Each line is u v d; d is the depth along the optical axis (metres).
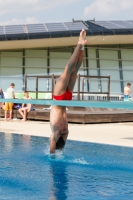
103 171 5.61
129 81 31.75
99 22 32.75
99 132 12.27
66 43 30.17
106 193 4.34
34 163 6.17
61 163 6.20
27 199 4.04
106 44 31.66
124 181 4.96
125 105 4.67
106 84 30.62
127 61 31.86
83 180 4.99
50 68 31.44
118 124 15.84
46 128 13.53
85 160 6.52
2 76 31.25
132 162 6.38
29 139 9.49
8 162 6.26
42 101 5.93
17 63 31.38
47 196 4.16
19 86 31.11
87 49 31.50
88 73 31.27
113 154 7.26
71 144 8.72
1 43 28.52
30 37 27.61
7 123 15.95
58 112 6.43
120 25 30.23
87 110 20.12
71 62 6.09
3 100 6.72
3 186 4.63
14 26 30.89
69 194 4.27
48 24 31.62
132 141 9.75
